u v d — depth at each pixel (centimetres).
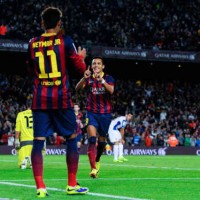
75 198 1594
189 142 7850
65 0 8662
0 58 8581
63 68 1647
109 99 2589
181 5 9525
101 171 2992
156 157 6069
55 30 1678
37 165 1638
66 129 1669
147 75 9644
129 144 7488
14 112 7525
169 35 8981
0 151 6531
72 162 1686
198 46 8994
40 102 1645
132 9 9125
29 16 8200
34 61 1652
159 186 2039
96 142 2600
